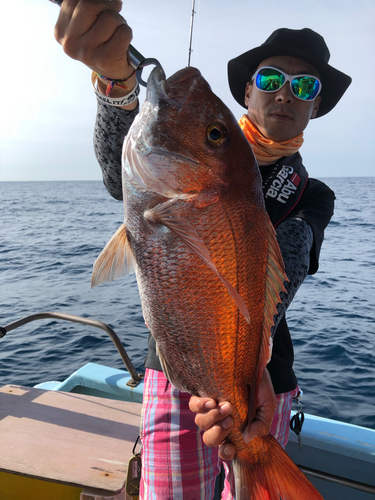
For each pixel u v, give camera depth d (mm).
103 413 2430
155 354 1612
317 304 10453
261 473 1229
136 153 1074
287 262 1333
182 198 1041
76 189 123688
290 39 1752
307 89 1700
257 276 1125
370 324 8539
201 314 1097
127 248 1187
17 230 30766
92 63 1050
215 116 1049
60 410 2438
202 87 1062
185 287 1086
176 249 1075
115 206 58312
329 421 2428
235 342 1135
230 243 1074
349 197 59906
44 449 2062
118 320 8969
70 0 959
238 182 1075
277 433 1594
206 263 1019
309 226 1488
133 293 11828
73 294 11914
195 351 1129
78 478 1855
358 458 2184
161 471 1496
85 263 17812
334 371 5996
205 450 1525
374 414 4715
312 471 2035
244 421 1207
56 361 6559
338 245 22453
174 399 1522
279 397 1582
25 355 6801
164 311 1119
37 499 1949
